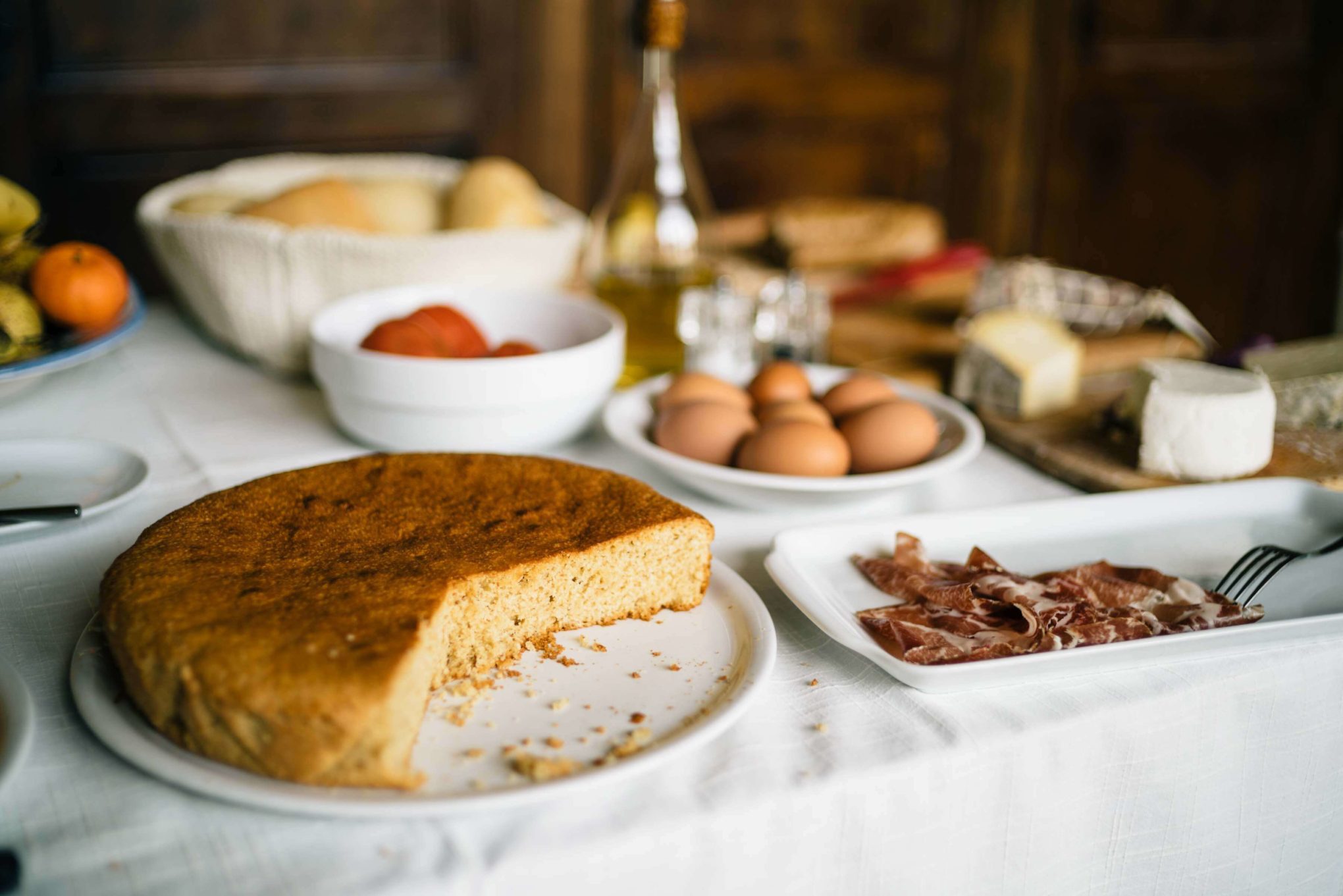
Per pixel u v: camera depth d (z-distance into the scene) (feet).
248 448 3.77
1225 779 2.54
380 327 3.75
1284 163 11.50
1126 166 10.93
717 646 2.57
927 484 3.59
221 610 2.20
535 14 8.21
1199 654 2.48
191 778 1.97
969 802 2.24
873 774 2.13
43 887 1.80
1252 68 10.97
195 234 4.24
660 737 2.19
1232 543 3.04
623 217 4.50
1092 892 2.48
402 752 2.00
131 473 3.36
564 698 2.33
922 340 4.91
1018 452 3.86
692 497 3.44
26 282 4.05
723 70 9.12
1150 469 3.51
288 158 5.39
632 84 8.67
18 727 1.92
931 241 6.61
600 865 1.92
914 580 2.69
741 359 4.24
